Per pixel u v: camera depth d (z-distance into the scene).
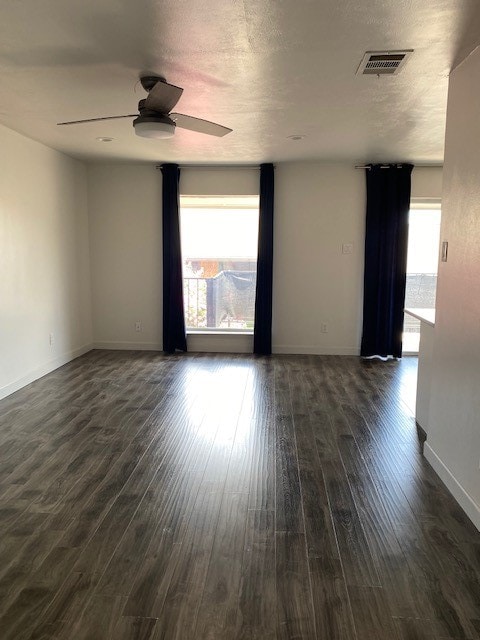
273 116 3.69
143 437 3.35
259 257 5.85
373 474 2.84
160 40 2.37
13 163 4.27
